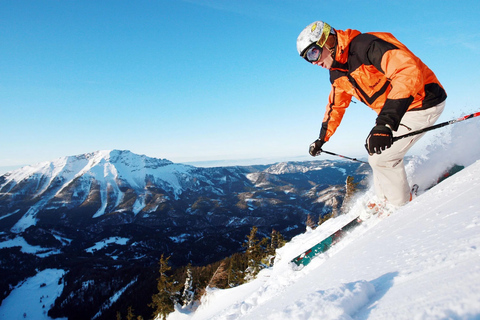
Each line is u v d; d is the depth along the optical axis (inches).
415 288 34.2
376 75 96.8
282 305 72.7
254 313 91.7
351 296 38.1
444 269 34.4
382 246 64.6
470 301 25.1
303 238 277.1
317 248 159.6
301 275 150.9
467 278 28.8
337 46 96.8
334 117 137.8
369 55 90.5
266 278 291.3
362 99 107.7
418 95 99.3
